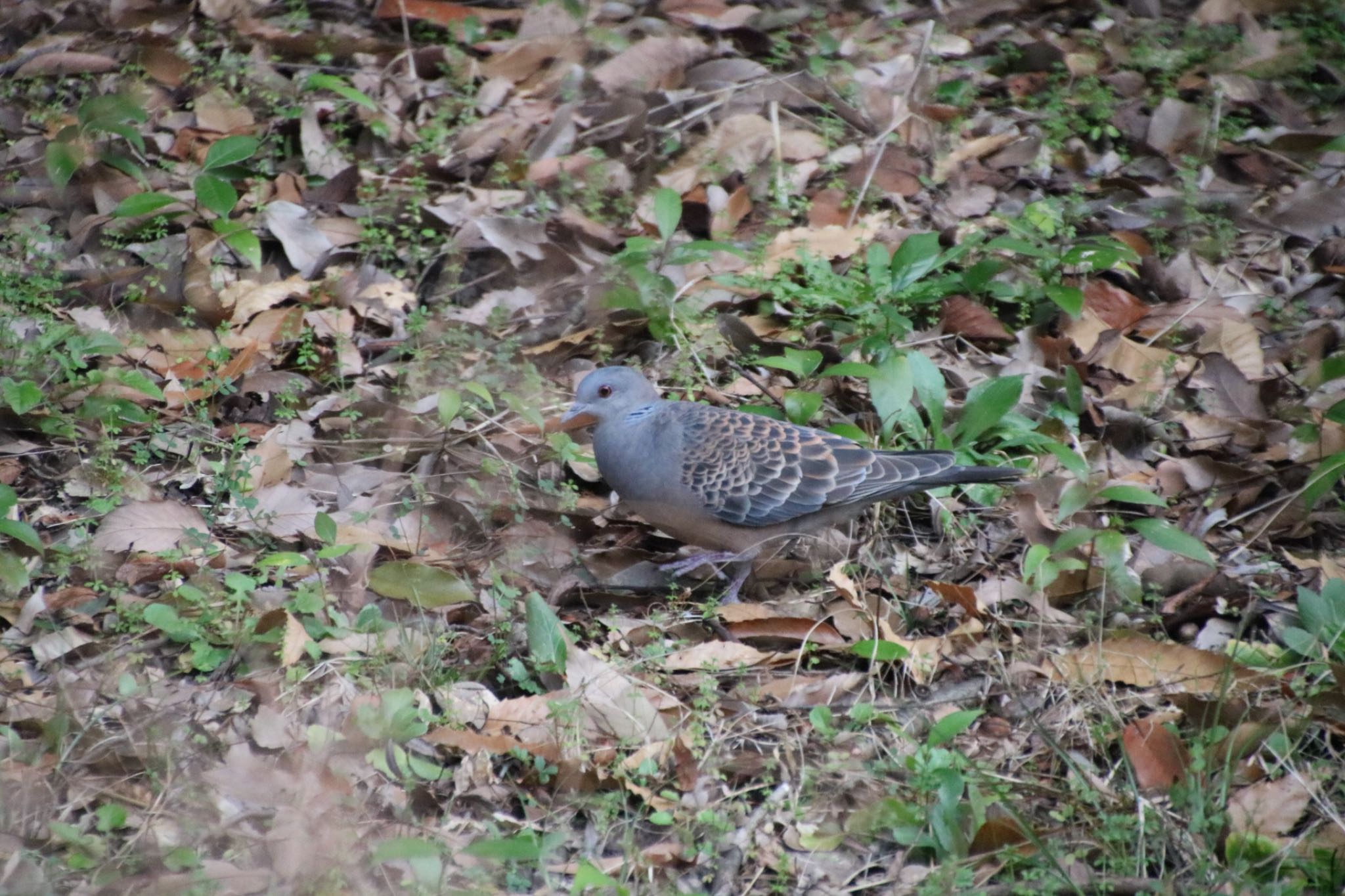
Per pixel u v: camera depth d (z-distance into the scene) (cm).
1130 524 998
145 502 988
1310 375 1177
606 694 879
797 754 861
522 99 1466
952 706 901
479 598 963
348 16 1565
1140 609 969
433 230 1287
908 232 1314
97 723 849
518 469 1084
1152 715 887
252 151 1244
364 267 1244
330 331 1188
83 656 904
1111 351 1202
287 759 823
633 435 1012
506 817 820
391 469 1086
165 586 951
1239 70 1578
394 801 817
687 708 888
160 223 1245
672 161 1396
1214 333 1205
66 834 765
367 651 904
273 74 1451
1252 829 788
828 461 995
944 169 1416
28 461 1060
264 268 1252
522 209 1314
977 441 1113
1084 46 1625
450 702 869
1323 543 1051
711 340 1195
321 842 763
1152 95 1541
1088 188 1412
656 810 821
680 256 1203
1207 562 941
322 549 941
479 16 1587
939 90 1520
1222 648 946
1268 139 1485
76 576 959
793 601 1001
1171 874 777
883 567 1031
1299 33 1633
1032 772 852
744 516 996
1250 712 866
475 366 1169
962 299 1215
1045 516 1037
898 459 996
